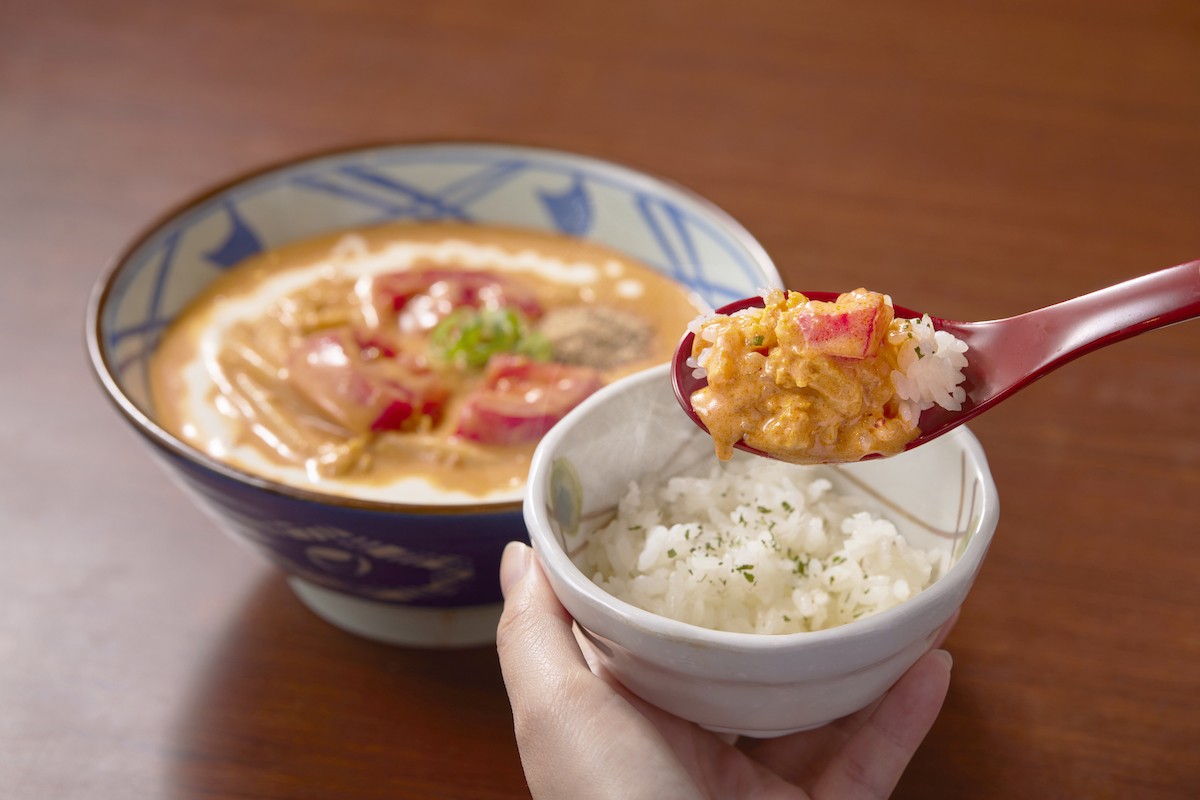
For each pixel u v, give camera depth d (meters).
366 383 0.55
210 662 0.52
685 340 0.45
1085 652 0.52
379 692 0.51
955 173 0.75
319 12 0.91
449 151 0.63
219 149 0.77
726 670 0.41
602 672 0.46
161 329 0.59
